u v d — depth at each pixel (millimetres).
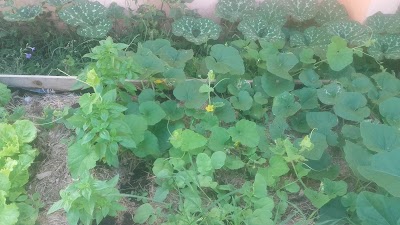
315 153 1043
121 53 1196
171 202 1028
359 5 1449
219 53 1236
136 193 1064
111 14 1392
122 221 1007
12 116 1145
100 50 1044
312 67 1287
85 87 1080
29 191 1044
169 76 1188
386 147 1020
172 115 1143
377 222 912
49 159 1104
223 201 1017
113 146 963
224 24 1483
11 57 1347
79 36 1398
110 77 1069
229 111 1158
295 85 1318
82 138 954
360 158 1017
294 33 1401
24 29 1395
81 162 967
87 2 1363
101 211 912
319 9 1491
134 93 1180
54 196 1039
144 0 1446
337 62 1229
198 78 1275
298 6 1465
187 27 1369
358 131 1123
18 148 1034
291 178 1094
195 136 1031
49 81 1250
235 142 1069
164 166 1033
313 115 1154
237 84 1223
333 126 1143
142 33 1410
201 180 995
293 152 985
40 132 1146
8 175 962
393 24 1392
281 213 1010
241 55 1309
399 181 905
